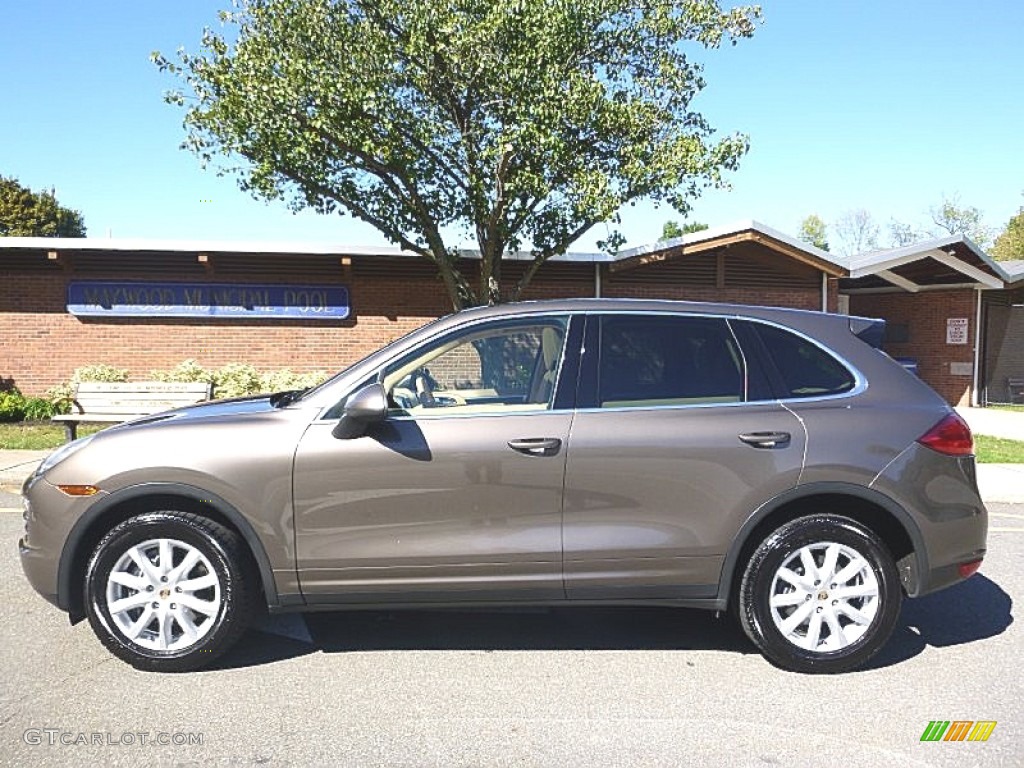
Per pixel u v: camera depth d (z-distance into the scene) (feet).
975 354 59.77
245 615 13.38
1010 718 11.94
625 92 43.16
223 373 47.01
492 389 13.96
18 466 31.35
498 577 13.25
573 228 43.65
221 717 11.76
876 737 11.33
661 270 53.16
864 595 13.42
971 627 15.81
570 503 13.19
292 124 39.17
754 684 13.05
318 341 49.98
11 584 17.70
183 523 13.04
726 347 14.07
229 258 48.60
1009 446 39.40
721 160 39.99
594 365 13.73
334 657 14.05
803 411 13.64
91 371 46.52
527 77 38.04
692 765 10.55
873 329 14.66
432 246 43.93
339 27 39.17
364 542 13.08
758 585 13.37
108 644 13.17
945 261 54.54
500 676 13.30
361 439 13.07
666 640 14.98
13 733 11.22
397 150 40.24
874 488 13.38
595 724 11.65
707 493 13.26
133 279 48.19
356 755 10.73
